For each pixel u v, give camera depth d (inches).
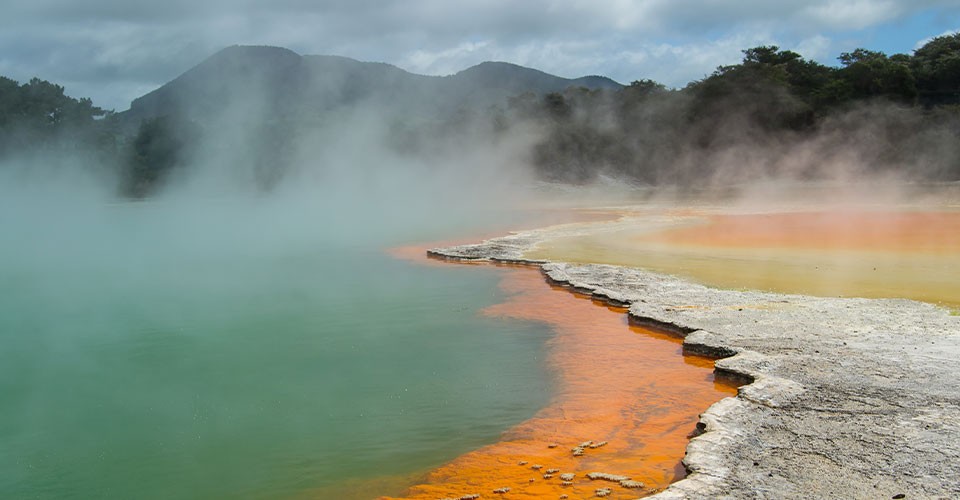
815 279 739.4
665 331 568.7
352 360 525.0
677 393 427.5
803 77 3262.8
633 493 297.3
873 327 527.8
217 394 457.1
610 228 1348.4
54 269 1085.1
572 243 1114.7
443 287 811.4
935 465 293.3
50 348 597.3
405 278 888.9
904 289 673.0
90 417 423.8
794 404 367.2
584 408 408.8
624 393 431.8
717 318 572.7
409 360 519.5
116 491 327.9
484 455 348.2
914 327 524.1
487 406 418.6
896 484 277.4
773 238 1114.7
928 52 3233.3
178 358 550.0
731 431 332.5
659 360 497.4
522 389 446.9
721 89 3196.4
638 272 808.9
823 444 316.8
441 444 365.1
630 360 500.4
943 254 897.5
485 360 513.3
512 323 624.4
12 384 493.4
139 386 480.4
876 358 447.2
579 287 737.6
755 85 3110.2
